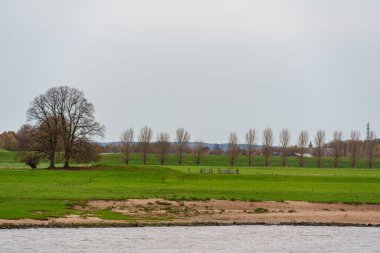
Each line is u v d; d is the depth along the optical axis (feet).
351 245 163.32
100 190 250.78
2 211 189.88
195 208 220.84
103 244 155.12
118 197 230.68
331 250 156.35
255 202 234.17
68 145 399.85
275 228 189.67
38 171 343.67
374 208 232.12
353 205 235.20
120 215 202.18
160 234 173.37
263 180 327.67
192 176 334.03
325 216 213.87
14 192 232.53
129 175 335.26
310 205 232.94
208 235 173.88
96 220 190.19
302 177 343.26
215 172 399.03
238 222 198.59
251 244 161.38
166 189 261.65
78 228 177.88
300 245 161.99
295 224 198.70
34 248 147.13
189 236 171.32
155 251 149.38
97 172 344.69
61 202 213.66
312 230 187.62
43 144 398.21
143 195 239.91
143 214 206.59
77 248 149.07
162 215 206.80
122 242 158.92
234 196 245.45
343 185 304.50
